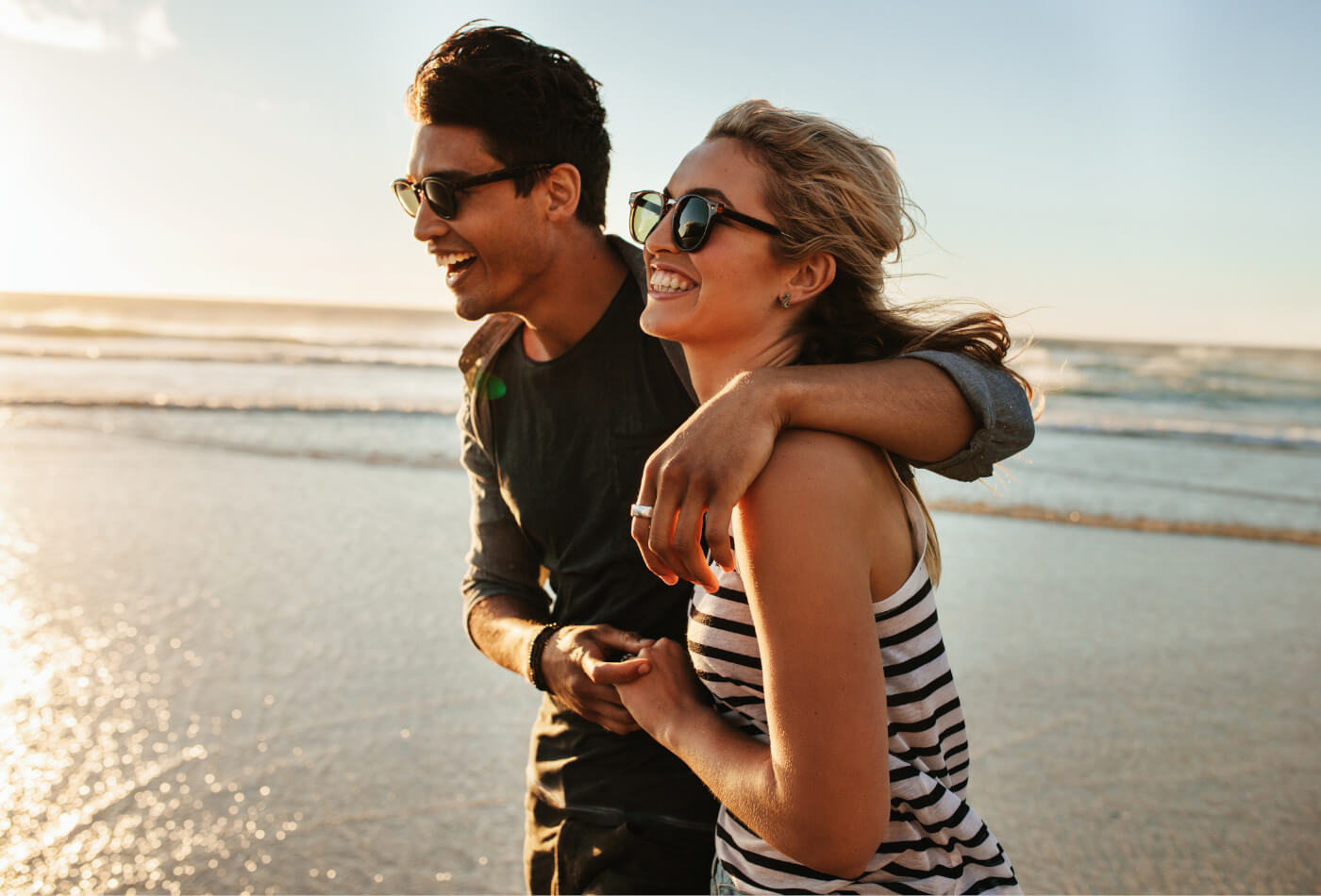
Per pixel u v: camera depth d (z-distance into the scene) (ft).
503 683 15.85
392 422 51.16
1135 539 29.14
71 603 19.33
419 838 11.35
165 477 32.89
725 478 3.57
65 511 27.17
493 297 6.14
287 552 23.62
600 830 6.14
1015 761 14.15
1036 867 11.56
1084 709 15.96
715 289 4.44
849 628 3.71
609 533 6.24
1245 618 21.15
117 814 11.69
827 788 3.70
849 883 4.39
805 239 4.36
